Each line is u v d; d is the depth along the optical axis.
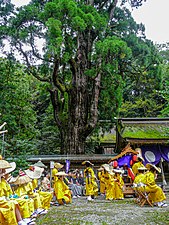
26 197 6.77
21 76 20.28
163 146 15.85
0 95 17.42
